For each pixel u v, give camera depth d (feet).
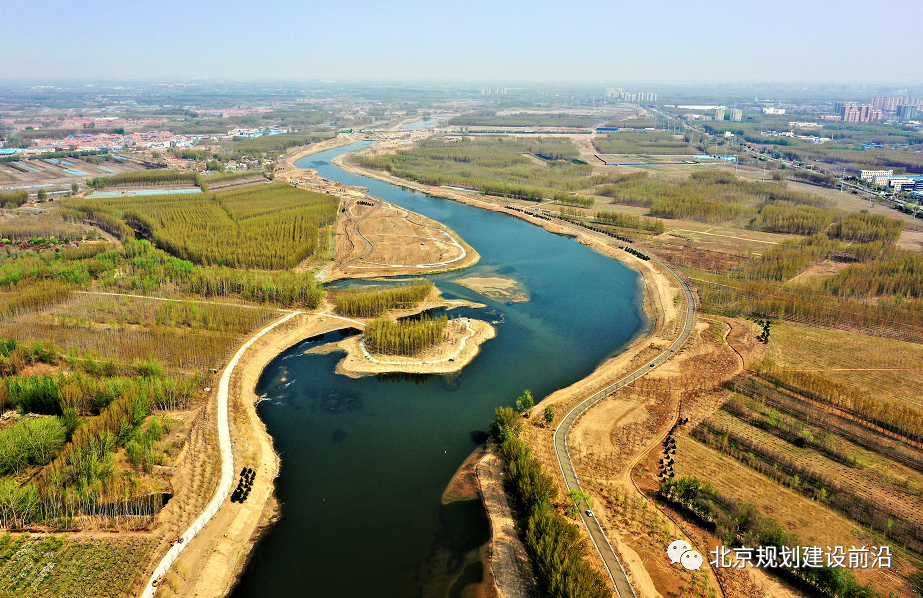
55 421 414.21
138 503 365.81
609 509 357.41
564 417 463.42
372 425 471.62
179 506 365.20
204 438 432.66
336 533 354.13
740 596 294.05
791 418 462.60
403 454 433.48
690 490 362.53
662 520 349.41
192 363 540.11
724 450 421.18
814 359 567.59
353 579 320.50
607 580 301.22
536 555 307.58
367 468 417.08
